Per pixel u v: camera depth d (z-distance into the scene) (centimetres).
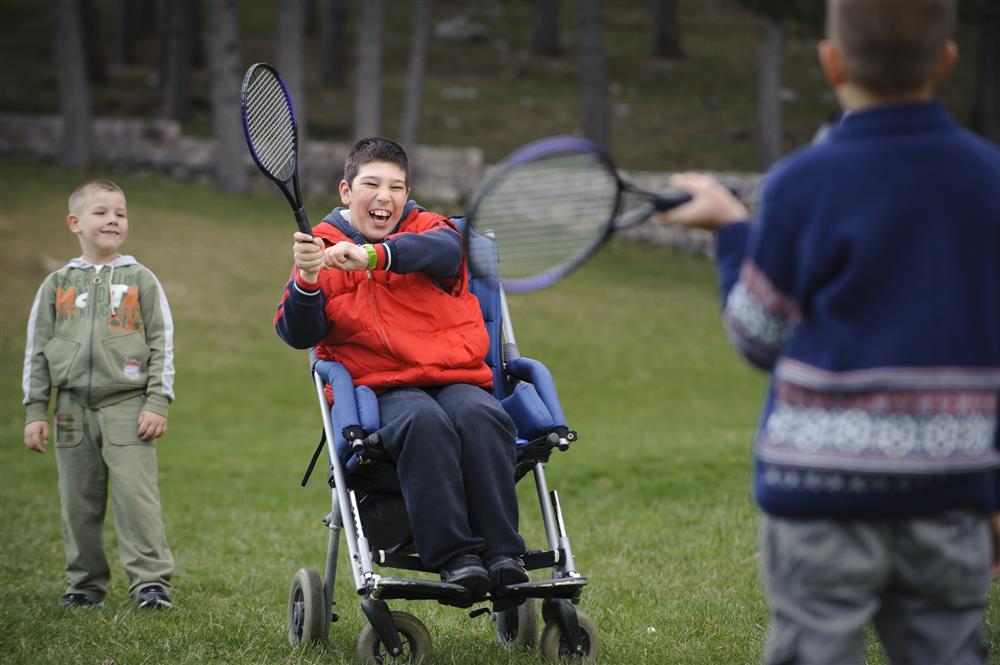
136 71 6656
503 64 7000
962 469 429
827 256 433
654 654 821
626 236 4762
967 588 450
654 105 6438
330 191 4869
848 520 438
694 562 1148
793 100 6675
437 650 825
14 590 1046
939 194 430
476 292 841
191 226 4116
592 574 1117
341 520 806
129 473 975
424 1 4825
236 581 1116
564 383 2962
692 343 3431
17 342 2962
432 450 698
